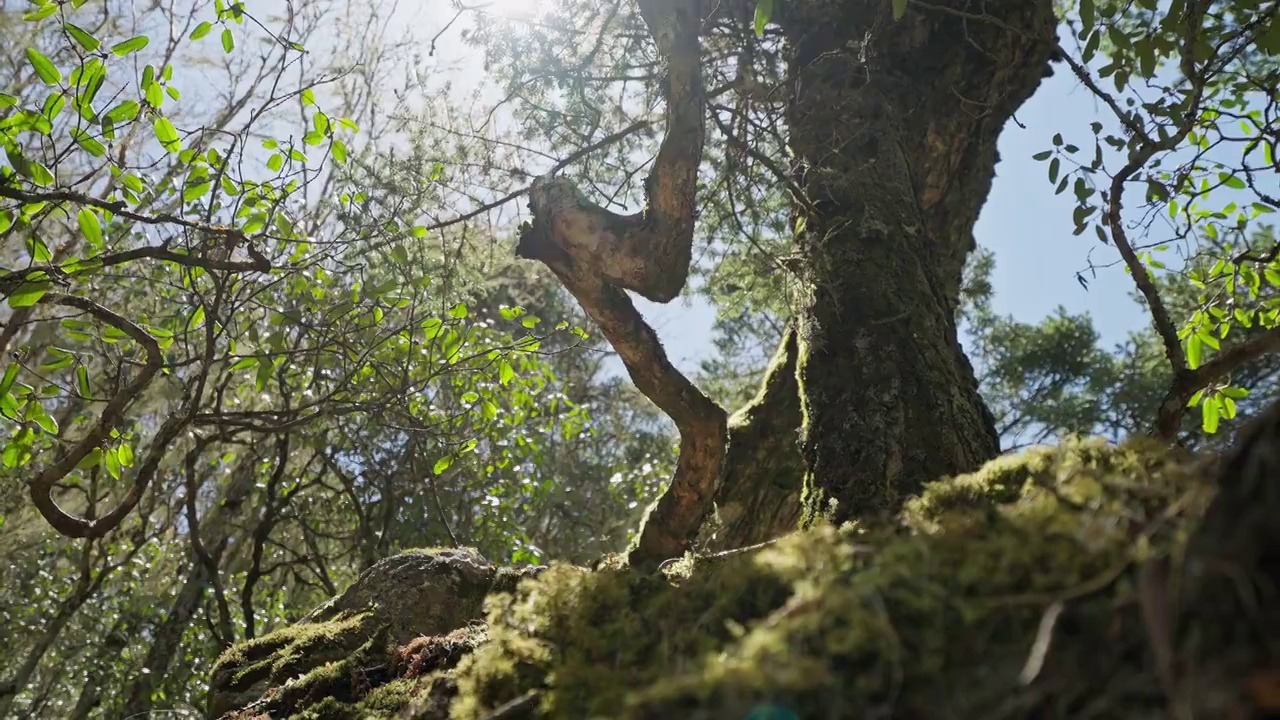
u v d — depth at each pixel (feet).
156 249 10.03
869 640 2.71
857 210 10.50
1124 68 9.76
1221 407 9.75
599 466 36.42
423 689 6.05
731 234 14.47
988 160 15.47
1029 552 2.90
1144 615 2.37
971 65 13.84
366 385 17.04
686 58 9.10
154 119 10.16
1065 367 42.42
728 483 13.12
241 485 27.78
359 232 12.91
